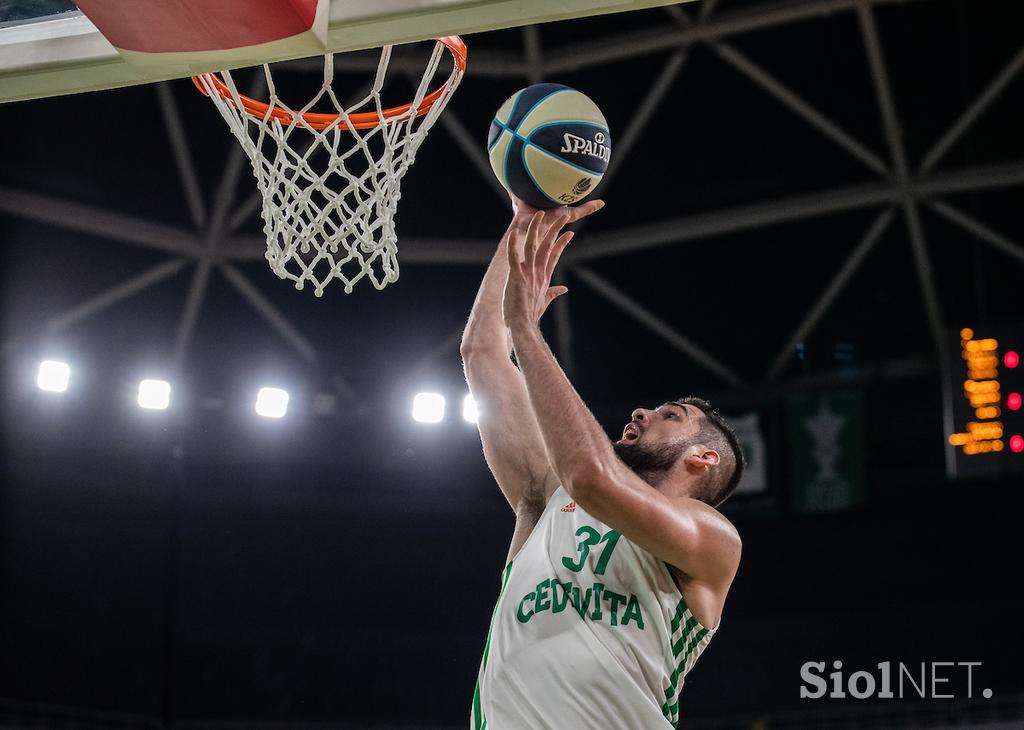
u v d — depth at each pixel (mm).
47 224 12883
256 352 14320
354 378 14359
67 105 11922
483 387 3482
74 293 13578
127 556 13000
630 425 3252
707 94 12617
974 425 11445
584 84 12812
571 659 2742
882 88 11891
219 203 13008
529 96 4141
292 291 13930
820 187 13359
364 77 12391
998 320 13094
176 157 12633
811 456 13102
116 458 13258
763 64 12477
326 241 4664
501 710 2766
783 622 13008
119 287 13227
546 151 3984
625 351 14484
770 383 14133
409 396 14312
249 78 12055
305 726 12852
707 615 2908
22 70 3814
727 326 14383
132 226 12984
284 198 4684
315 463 13906
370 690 13031
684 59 12219
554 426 2750
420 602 13508
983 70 12281
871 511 13133
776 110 12688
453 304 14273
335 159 4723
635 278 14031
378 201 4703
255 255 13375
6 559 12398
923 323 13977
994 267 13273
